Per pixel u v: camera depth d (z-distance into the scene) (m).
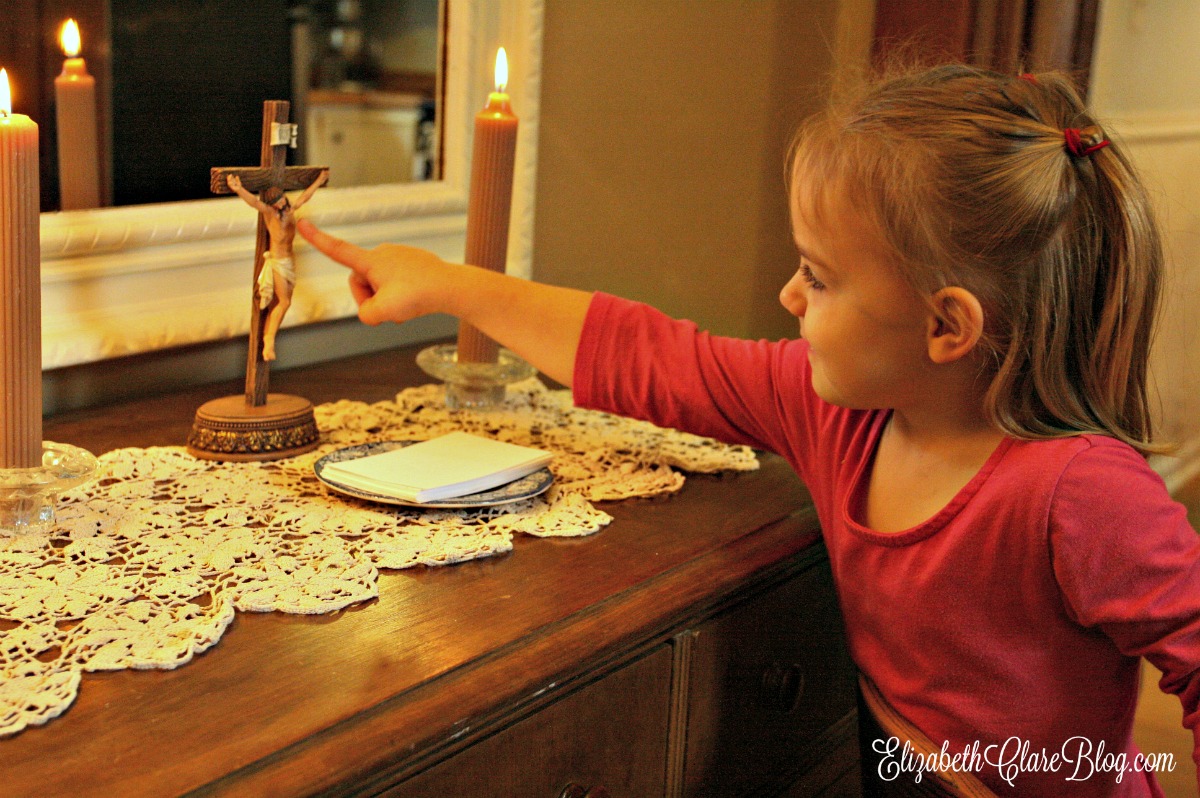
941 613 0.73
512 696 0.60
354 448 0.90
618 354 0.92
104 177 1.02
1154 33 1.86
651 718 0.72
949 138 0.67
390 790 0.54
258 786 0.49
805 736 0.93
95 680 0.57
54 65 0.97
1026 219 0.66
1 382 0.71
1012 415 0.71
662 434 1.05
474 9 1.31
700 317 1.34
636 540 0.80
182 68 1.07
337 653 0.61
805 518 0.87
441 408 1.08
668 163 1.31
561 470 0.93
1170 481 2.58
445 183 1.35
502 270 1.06
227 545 0.73
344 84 1.23
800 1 1.20
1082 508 0.68
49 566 0.68
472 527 0.79
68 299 0.99
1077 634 0.73
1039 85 0.72
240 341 1.16
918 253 0.66
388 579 0.71
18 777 0.48
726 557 0.78
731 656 0.79
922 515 0.76
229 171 0.85
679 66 1.28
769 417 0.89
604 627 0.67
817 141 0.71
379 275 0.95
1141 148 1.99
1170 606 0.67
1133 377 0.74
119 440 0.93
